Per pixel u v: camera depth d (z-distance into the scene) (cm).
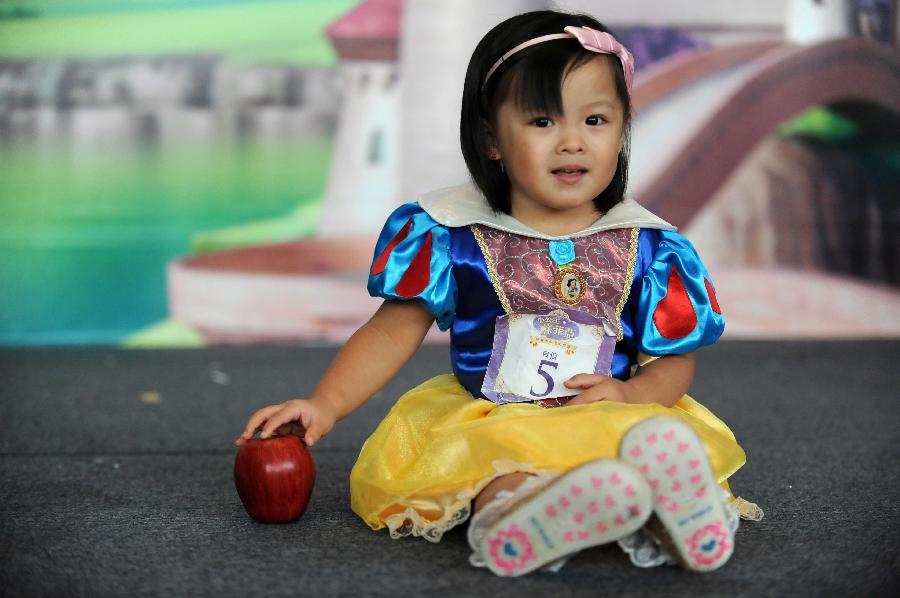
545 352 182
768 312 508
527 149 181
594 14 491
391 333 191
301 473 184
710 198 503
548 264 186
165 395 351
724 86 499
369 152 494
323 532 183
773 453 258
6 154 483
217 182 491
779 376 392
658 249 194
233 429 291
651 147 497
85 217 488
